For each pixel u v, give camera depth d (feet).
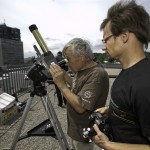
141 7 3.98
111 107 4.13
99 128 4.43
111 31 4.05
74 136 7.54
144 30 3.89
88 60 7.29
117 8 4.06
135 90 3.58
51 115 7.86
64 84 7.11
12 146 8.07
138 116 3.57
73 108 7.30
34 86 7.72
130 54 3.97
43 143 14.69
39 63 7.52
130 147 3.73
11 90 29.40
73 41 7.25
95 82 6.96
